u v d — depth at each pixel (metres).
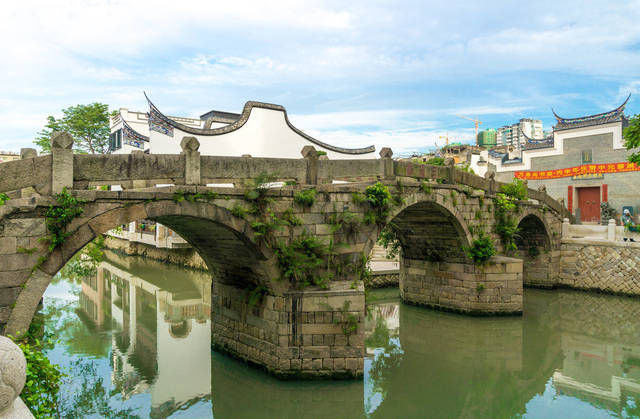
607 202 26.56
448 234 18.73
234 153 18.84
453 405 11.78
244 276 13.35
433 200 16.22
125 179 9.71
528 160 30.41
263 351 12.48
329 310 11.91
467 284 18.98
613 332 17.75
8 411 3.72
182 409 11.37
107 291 26.64
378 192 13.47
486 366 14.39
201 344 16.39
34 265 8.47
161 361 14.57
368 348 16.02
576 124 27.98
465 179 18.34
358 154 22.64
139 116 35.19
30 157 8.77
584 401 11.97
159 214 9.95
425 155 45.00
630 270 22.48
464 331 17.55
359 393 11.76
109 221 9.32
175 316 20.61
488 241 18.34
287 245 12.01
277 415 11.22
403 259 21.69
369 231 13.58
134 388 12.52
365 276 13.70
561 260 25.03
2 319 8.16
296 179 12.36
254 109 19.39
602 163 26.81
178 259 32.66
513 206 20.14
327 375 11.84
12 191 8.47
